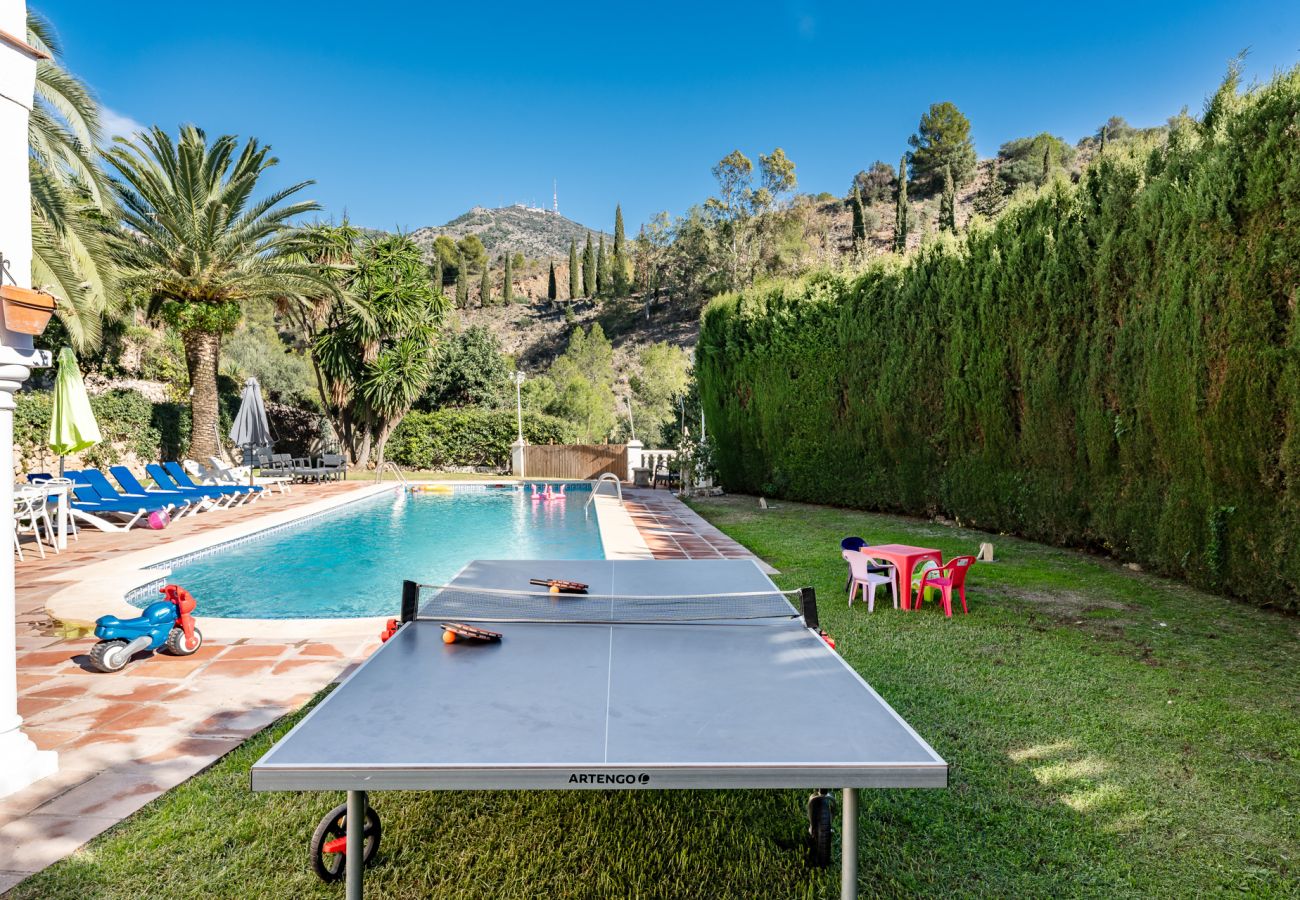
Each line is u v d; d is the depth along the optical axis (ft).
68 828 9.11
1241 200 19.83
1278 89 19.10
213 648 16.67
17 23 10.43
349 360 74.95
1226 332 20.22
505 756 6.04
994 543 30.99
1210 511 21.08
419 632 10.39
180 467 48.80
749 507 47.80
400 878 8.35
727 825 9.52
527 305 261.85
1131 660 15.51
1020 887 8.09
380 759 5.94
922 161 248.93
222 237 52.85
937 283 37.32
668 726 6.79
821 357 47.16
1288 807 9.68
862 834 9.20
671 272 217.36
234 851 8.71
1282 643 16.63
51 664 15.53
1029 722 12.37
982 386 33.50
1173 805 9.75
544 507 53.83
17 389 10.34
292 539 38.63
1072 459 28.53
